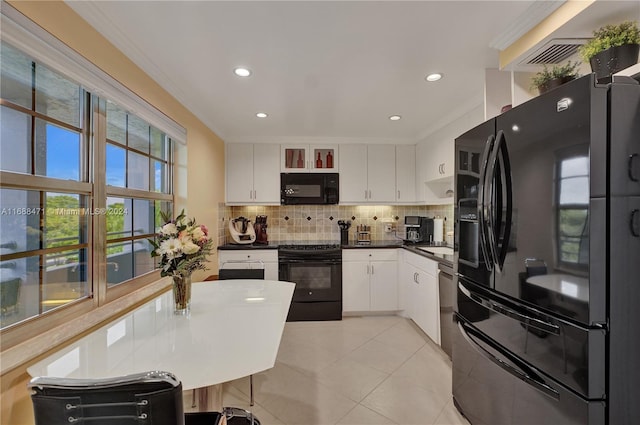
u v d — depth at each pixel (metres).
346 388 2.09
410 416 1.80
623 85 0.98
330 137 3.72
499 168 1.35
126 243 1.86
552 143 1.09
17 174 1.15
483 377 1.52
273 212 4.02
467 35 1.58
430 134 3.35
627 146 0.97
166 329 1.34
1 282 1.11
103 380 0.76
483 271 1.50
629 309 0.98
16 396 1.04
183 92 2.32
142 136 2.06
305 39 1.62
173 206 2.46
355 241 3.99
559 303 1.07
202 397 1.46
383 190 3.78
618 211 0.97
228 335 1.28
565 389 1.05
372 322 3.36
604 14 1.17
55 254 1.33
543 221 1.13
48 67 1.17
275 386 2.11
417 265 3.03
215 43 1.65
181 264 1.48
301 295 3.44
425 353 2.60
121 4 1.33
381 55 1.79
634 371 0.99
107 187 1.66
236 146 3.68
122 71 1.64
